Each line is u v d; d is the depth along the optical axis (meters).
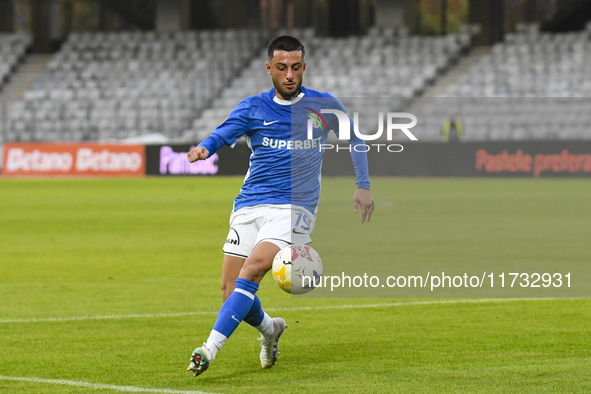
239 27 134.00
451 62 118.31
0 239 40.34
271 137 15.65
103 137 117.56
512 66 113.25
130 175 102.00
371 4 139.12
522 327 19.73
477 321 20.53
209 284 26.73
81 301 23.70
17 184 87.50
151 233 42.97
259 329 15.59
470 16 122.94
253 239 15.70
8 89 124.62
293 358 16.77
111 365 16.20
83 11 147.62
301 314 21.64
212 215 53.41
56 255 34.31
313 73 118.81
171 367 16.03
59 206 60.69
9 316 21.50
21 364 16.30
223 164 100.12
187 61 124.31
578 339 18.34
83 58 127.88
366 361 16.42
